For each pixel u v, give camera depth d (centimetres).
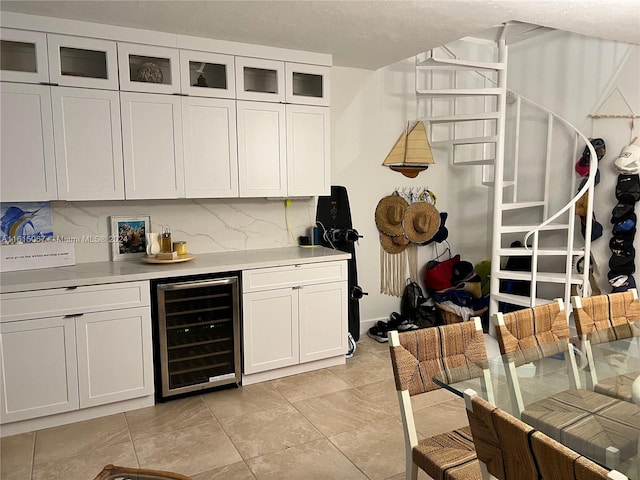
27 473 239
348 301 419
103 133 306
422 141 468
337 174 435
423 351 191
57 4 265
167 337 318
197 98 331
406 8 278
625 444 139
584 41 426
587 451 136
